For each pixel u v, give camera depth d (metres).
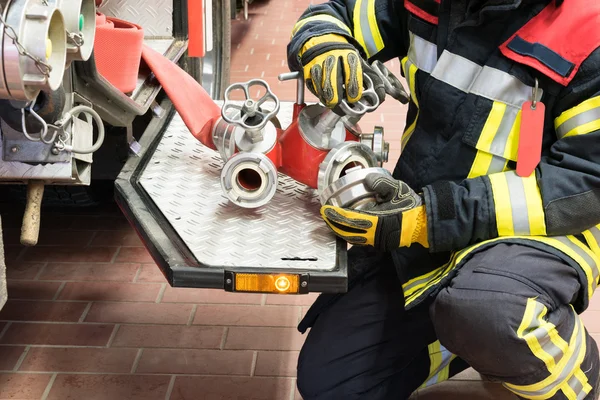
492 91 1.58
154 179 1.90
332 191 1.58
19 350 2.28
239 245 1.62
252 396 2.11
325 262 1.57
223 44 3.71
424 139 1.73
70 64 1.58
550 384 1.55
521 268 1.52
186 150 2.09
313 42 1.66
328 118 1.67
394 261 1.79
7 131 1.57
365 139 1.75
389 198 1.55
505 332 1.48
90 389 2.12
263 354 2.29
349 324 1.91
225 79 3.79
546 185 1.52
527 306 1.48
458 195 1.55
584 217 1.51
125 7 2.83
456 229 1.54
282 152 1.76
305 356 1.92
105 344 2.31
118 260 2.77
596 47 1.46
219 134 1.81
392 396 1.90
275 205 1.80
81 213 3.09
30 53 1.24
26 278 2.64
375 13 1.85
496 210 1.52
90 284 2.62
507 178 1.56
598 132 1.47
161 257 1.56
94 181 3.05
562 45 1.49
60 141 1.57
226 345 2.32
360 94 1.59
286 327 2.42
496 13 1.52
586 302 1.60
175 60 2.68
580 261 1.55
